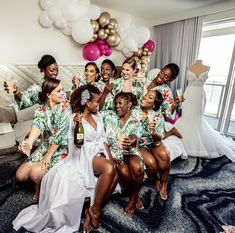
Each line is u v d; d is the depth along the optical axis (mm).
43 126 1530
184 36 3590
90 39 2852
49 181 1423
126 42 3309
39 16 2734
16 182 1830
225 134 3545
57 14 2621
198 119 2840
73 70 3154
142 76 2441
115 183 1524
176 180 2170
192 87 2857
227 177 2273
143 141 1980
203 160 2680
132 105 1747
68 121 1519
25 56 2803
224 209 1754
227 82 3381
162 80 2211
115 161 1629
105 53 3260
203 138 2797
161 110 2178
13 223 1456
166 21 3820
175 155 2393
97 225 1466
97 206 1443
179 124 2895
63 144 1514
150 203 1786
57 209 1323
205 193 1966
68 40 3127
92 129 1573
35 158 1605
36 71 2797
